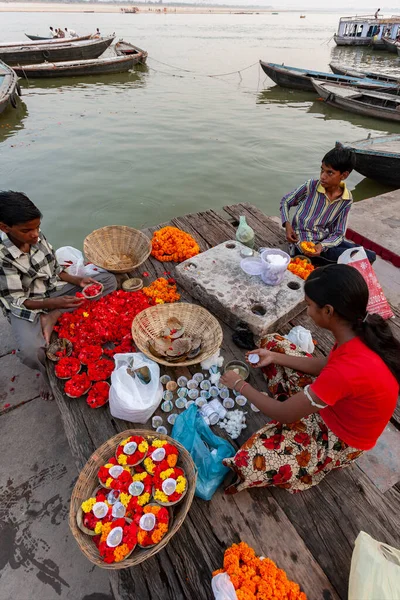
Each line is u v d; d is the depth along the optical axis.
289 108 13.81
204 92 15.43
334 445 1.86
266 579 1.60
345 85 14.64
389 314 3.29
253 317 2.81
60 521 2.23
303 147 10.27
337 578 1.73
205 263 3.37
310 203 3.68
